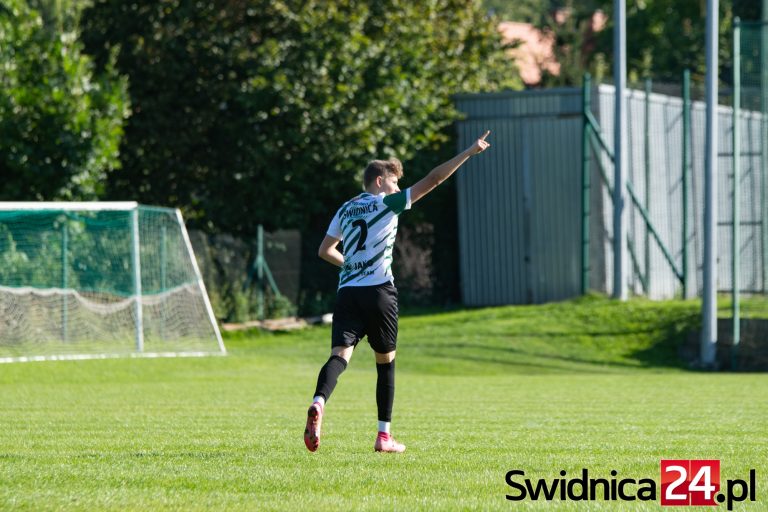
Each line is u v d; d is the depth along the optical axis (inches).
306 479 759.1
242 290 3083.2
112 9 3257.9
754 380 2139.5
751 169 2930.6
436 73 3604.8
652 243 3351.4
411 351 2667.3
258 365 2470.5
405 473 789.2
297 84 3144.7
